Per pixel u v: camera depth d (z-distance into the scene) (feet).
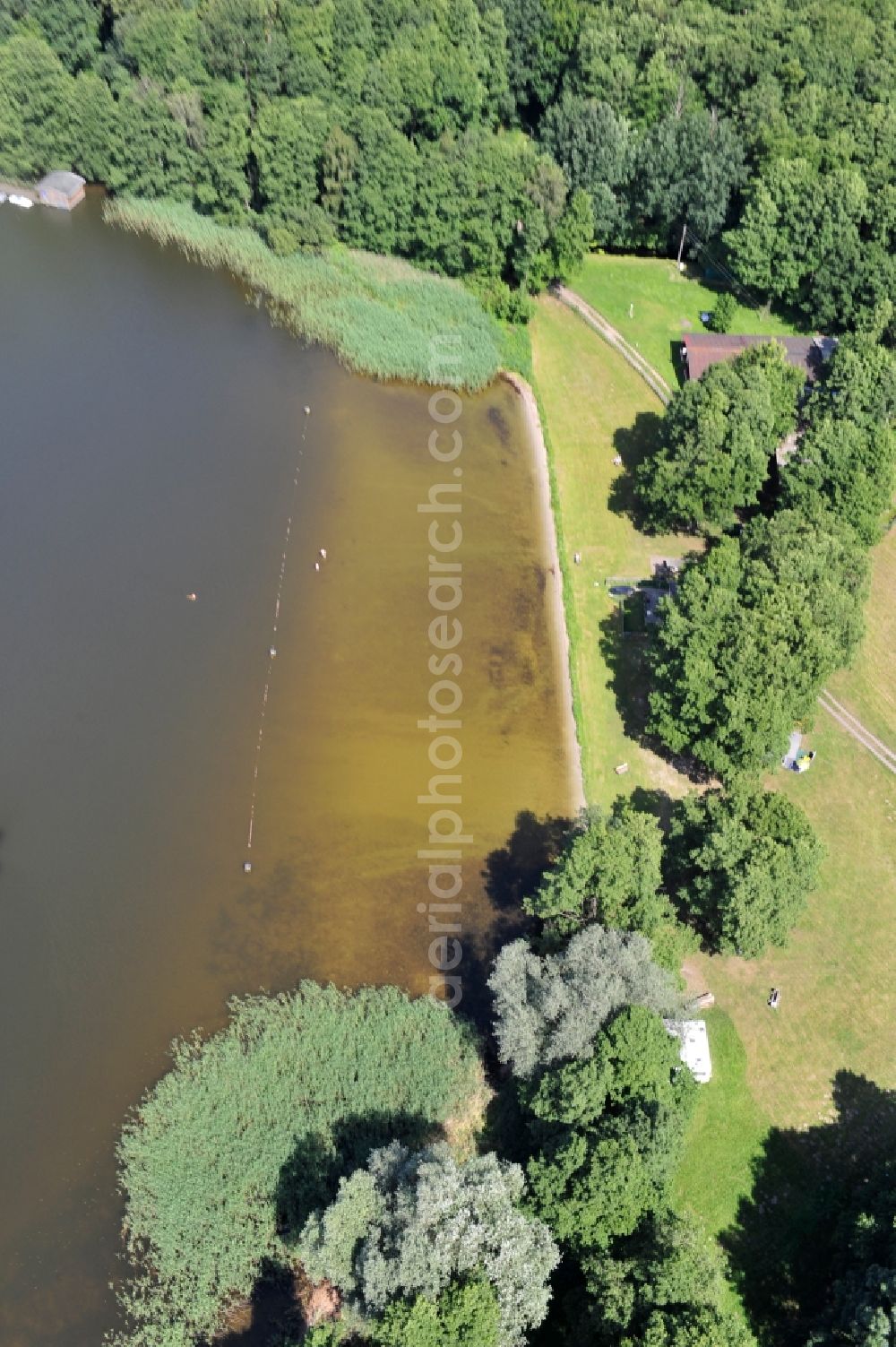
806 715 296.92
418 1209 178.09
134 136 481.05
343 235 479.82
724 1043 245.65
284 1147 225.56
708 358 407.85
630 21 502.38
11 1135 226.99
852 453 346.13
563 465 393.50
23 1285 208.23
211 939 260.62
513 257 453.17
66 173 501.56
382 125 445.37
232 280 469.98
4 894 265.34
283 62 473.26
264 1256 212.23
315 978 255.09
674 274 484.74
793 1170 228.02
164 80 480.23
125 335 438.81
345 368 430.61
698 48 492.54
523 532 369.50
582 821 258.16
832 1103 238.48
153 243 485.97
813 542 306.76
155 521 361.71
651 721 297.94
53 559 345.72
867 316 405.18
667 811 291.38
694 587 298.56
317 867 276.21
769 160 451.12
